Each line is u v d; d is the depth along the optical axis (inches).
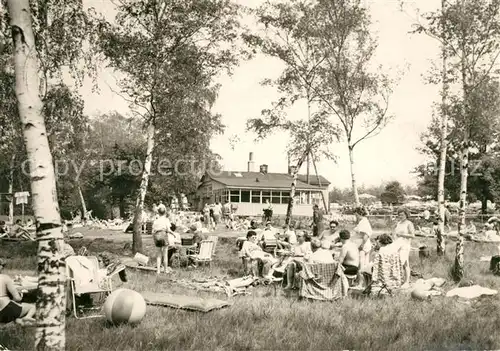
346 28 939.3
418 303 455.2
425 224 1513.3
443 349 322.7
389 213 1830.7
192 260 740.7
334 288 466.6
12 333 320.5
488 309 427.8
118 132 2466.8
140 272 650.2
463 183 650.8
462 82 663.1
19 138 840.3
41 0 646.5
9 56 706.8
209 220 1409.9
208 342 316.5
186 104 899.4
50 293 273.4
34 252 893.8
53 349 270.7
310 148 1118.4
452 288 558.6
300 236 593.6
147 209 1923.0
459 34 654.5
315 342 324.8
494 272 671.8
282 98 1122.7
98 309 402.6
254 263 607.2
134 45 824.9
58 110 799.7
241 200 2138.3
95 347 299.4
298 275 517.3
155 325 350.6
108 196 2383.1
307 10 1007.6
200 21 873.5
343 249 521.3
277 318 383.6
